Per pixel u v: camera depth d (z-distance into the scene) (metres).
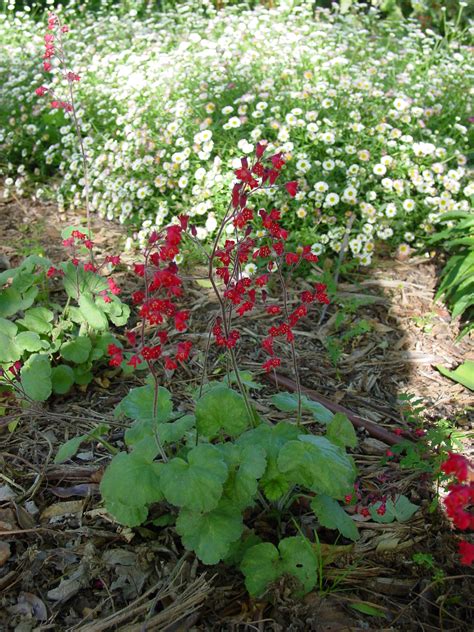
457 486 0.46
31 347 0.80
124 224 1.25
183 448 0.65
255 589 0.58
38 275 0.87
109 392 0.85
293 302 1.04
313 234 1.08
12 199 1.37
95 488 0.70
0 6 2.26
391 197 1.12
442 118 1.33
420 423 0.76
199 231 1.08
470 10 2.03
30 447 0.76
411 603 0.60
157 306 0.50
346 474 0.56
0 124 1.51
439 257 1.14
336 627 0.57
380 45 1.72
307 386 0.88
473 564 0.63
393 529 0.66
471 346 0.97
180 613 0.57
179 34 1.78
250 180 0.53
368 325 0.98
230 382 0.73
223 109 1.18
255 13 1.69
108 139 1.34
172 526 0.65
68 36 1.79
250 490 0.56
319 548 0.61
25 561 0.62
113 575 0.61
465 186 1.19
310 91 1.21
